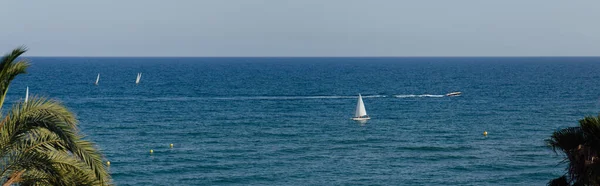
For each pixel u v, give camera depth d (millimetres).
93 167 21938
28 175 22453
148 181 81625
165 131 124688
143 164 91562
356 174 86812
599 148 26328
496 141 114250
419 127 132625
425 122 141000
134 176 84188
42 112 22156
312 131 126125
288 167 90812
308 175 85938
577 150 27234
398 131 126625
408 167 91438
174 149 104188
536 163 93375
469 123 139500
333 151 103812
